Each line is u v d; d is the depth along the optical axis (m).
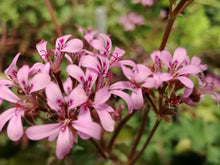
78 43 0.08
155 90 0.13
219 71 0.23
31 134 0.07
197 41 0.23
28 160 0.14
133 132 0.15
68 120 0.08
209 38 0.23
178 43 0.23
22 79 0.08
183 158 0.16
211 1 0.17
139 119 0.15
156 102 0.11
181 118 0.17
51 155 0.13
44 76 0.08
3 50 0.18
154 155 0.15
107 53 0.09
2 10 0.23
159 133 0.16
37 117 0.09
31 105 0.08
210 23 0.27
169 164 0.15
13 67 0.09
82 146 0.11
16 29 0.22
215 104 0.19
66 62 0.10
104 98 0.08
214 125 0.16
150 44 0.23
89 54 0.09
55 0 0.24
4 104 0.10
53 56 0.09
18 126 0.08
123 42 0.22
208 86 0.10
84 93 0.08
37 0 0.24
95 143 0.11
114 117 0.11
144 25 0.24
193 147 0.16
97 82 0.08
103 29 0.22
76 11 0.24
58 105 0.08
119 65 0.09
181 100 0.10
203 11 0.23
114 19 0.24
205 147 0.16
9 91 0.08
